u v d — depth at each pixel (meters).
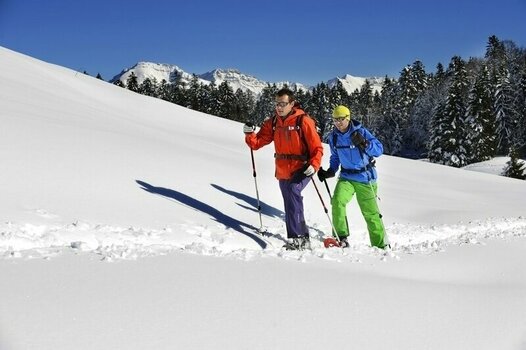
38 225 3.96
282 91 5.27
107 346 2.04
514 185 17.91
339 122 6.13
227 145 15.30
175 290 2.80
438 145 49.38
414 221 8.63
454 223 8.48
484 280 4.09
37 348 1.96
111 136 9.05
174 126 17.67
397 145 65.56
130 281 2.89
